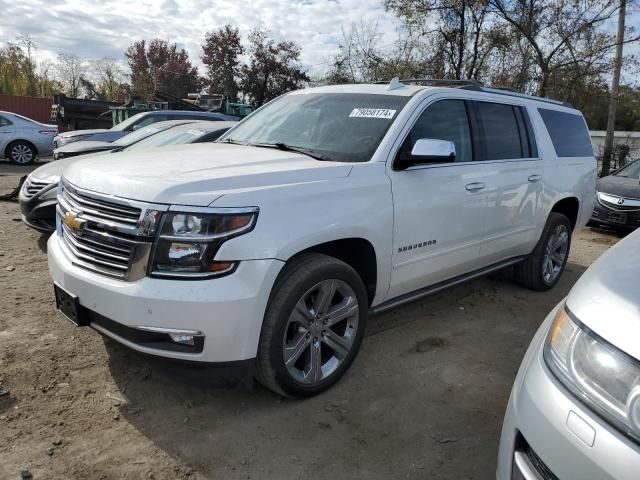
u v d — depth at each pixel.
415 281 3.81
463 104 4.20
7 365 3.40
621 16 15.71
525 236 4.91
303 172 3.07
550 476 1.80
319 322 3.14
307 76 35.09
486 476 2.64
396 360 3.79
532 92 17.00
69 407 3.01
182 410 3.05
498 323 4.61
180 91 42.53
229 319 2.61
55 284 3.06
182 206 2.60
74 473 2.51
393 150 3.51
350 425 2.99
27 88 46.59
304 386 3.10
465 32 17.00
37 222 5.90
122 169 2.99
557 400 1.81
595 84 16.61
